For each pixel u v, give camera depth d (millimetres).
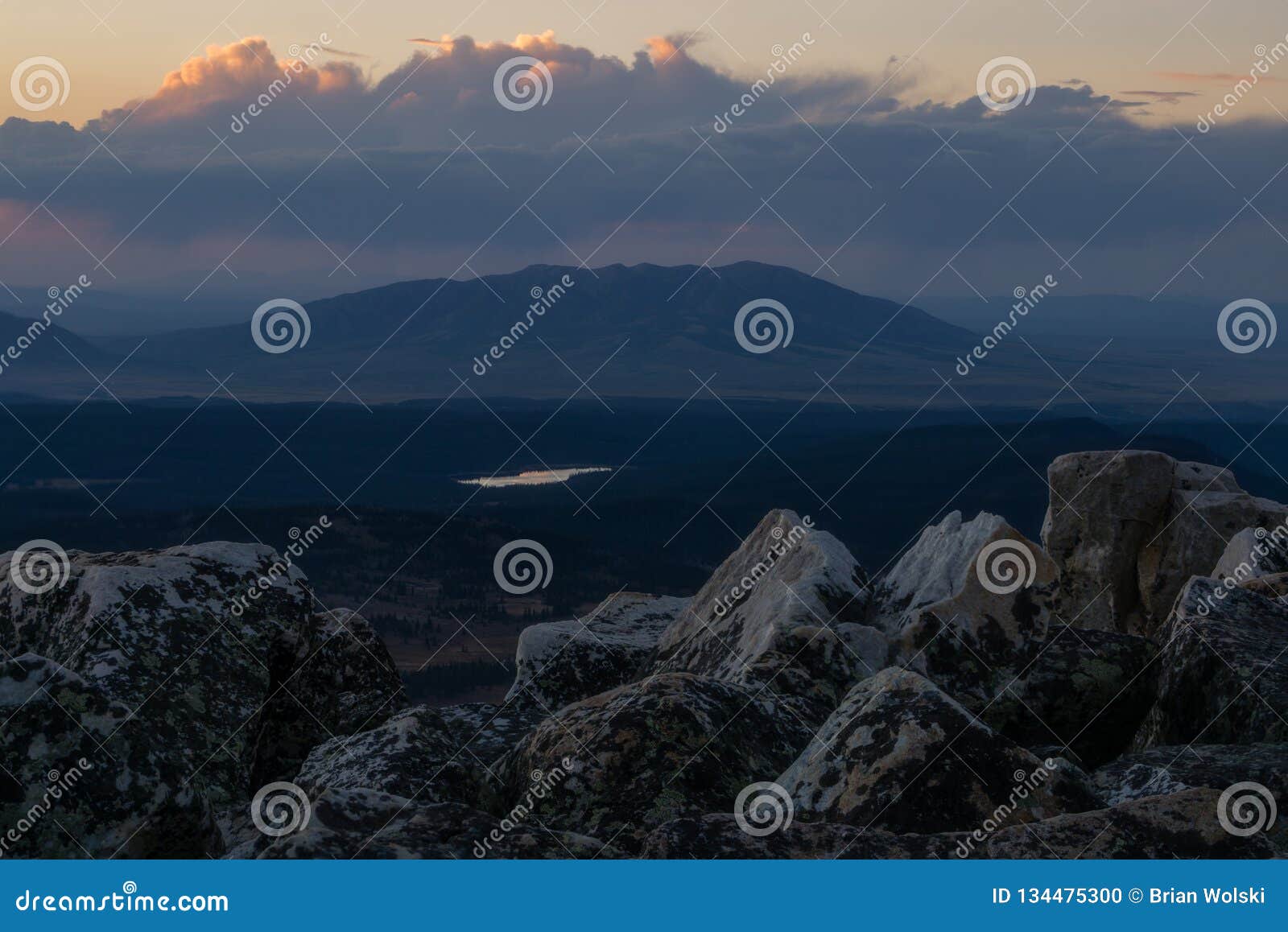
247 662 13180
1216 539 19969
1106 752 13453
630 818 9609
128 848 9188
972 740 9289
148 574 13258
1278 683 11492
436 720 11695
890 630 14469
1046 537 21359
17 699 9375
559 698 16047
